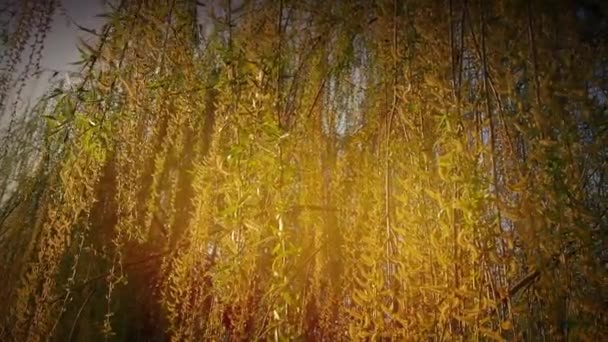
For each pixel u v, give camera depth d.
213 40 1.75
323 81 1.77
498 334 1.16
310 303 1.76
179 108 1.84
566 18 1.42
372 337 1.32
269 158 1.45
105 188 1.99
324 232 1.75
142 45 1.71
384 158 1.54
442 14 1.50
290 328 1.38
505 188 1.30
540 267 1.21
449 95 1.38
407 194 1.41
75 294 1.83
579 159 1.31
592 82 1.38
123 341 1.95
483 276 1.22
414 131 1.45
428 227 1.36
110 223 2.02
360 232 1.66
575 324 1.19
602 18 1.44
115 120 1.65
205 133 1.96
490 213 1.26
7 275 1.86
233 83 1.60
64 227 1.64
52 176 1.80
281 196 1.46
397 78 1.51
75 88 1.68
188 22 1.76
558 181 1.22
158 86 1.70
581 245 1.24
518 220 1.23
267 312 1.39
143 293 2.06
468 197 1.23
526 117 1.31
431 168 1.39
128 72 1.68
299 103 1.71
